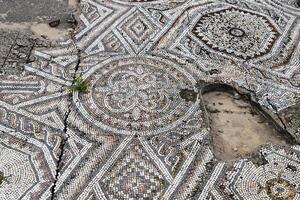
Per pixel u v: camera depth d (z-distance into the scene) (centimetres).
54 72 185
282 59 200
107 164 152
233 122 172
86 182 147
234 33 212
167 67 191
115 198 143
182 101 176
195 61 195
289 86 186
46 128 163
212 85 184
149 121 168
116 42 202
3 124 163
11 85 178
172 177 150
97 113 169
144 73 187
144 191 146
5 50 193
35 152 155
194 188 147
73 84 180
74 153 155
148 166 153
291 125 168
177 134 163
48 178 147
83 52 196
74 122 166
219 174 151
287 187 149
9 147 156
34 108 170
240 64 195
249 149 163
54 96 175
